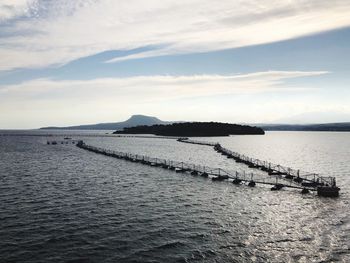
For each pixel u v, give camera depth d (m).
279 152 148.00
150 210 45.09
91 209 45.38
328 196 53.34
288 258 30.16
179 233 36.06
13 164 96.19
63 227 37.72
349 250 31.81
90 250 31.61
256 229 37.59
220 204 48.59
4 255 30.44
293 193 55.81
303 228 38.00
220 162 104.06
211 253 31.09
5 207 46.12
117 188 60.16
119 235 35.34
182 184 64.31
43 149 159.00
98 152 135.88
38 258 29.91
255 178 66.69
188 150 154.88
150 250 31.67
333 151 151.38
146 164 95.75
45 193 55.41
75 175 75.38
